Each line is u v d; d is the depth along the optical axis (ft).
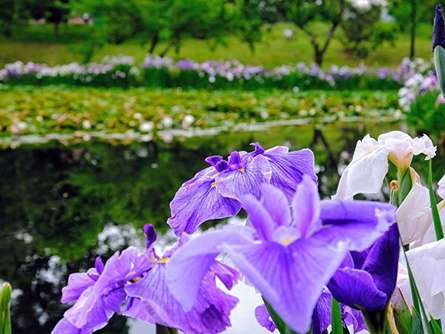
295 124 46.44
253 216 2.65
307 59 91.09
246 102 52.75
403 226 4.11
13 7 94.99
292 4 82.28
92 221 21.26
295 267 2.45
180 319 3.00
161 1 80.07
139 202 23.44
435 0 78.69
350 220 2.64
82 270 16.88
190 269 2.71
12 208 23.15
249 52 93.81
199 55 93.04
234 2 84.28
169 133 42.50
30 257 18.10
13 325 13.70
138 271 3.12
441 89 4.82
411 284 3.51
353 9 83.87
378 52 92.02
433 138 35.63
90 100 53.42
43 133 41.81
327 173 27.43
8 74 69.21
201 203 3.61
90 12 81.41
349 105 53.42
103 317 3.10
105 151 35.14
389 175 20.70
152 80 68.08
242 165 3.63
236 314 12.37
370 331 3.03
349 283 2.90
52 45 96.32
